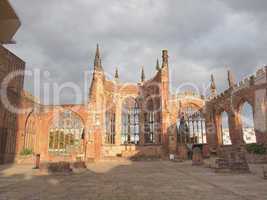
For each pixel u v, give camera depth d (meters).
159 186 12.91
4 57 34.06
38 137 44.06
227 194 10.45
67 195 10.52
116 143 50.41
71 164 24.92
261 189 11.61
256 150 31.00
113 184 13.73
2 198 9.94
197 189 11.84
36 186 13.10
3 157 33.53
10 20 15.11
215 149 48.84
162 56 50.56
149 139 51.97
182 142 51.78
